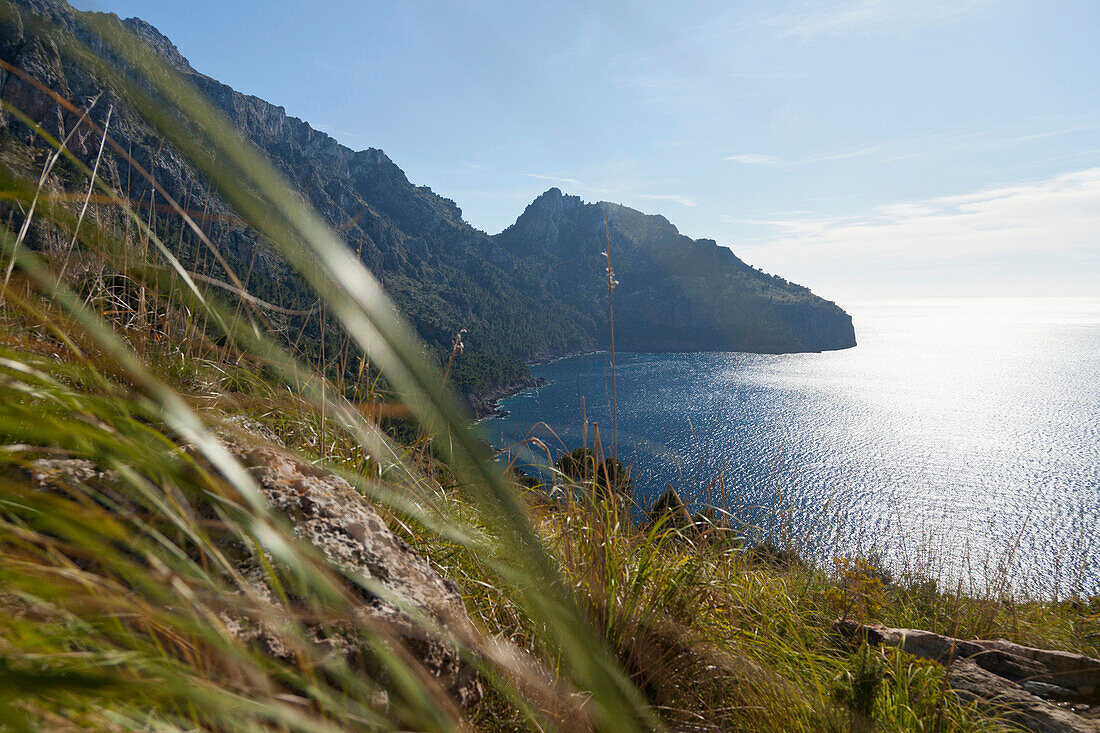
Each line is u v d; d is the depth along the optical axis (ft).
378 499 6.82
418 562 5.64
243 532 3.71
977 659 10.64
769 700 7.45
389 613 4.61
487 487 2.01
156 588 2.80
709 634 8.14
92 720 2.57
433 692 4.22
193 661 3.17
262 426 6.22
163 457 2.87
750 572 11.31
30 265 2.57
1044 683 9.96
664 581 8.27
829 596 13.05
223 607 3.65
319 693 3.14
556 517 7.77
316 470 5.89
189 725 2.99
